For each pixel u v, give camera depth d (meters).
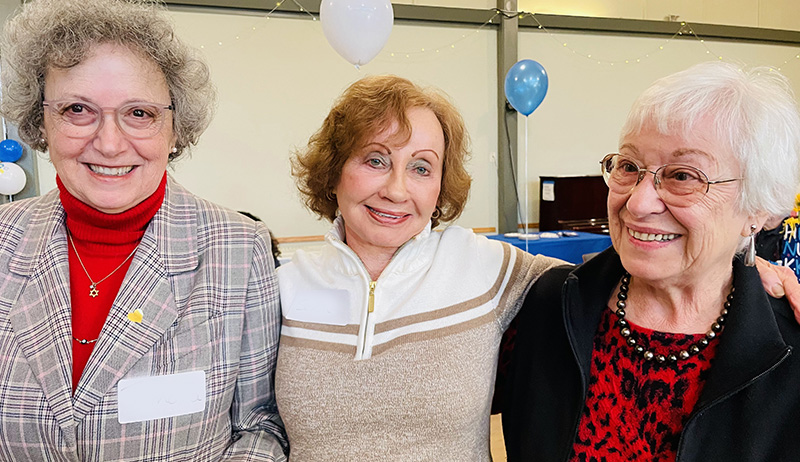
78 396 1.07
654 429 1.05
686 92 0.97
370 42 3.20
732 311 1.02
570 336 1.14
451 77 6.17
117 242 1.18
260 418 1.30
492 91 6.33
